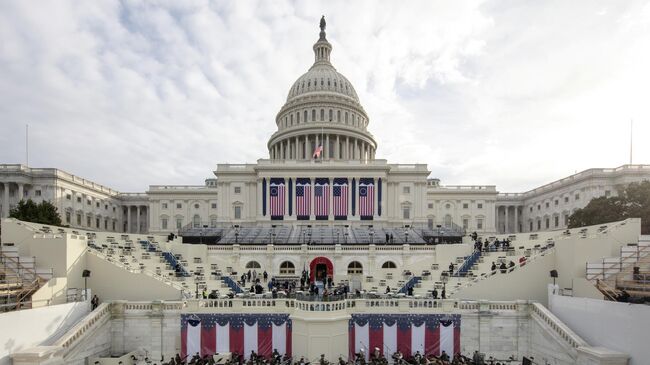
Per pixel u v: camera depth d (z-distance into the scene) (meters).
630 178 82.38
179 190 109.25
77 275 32.25
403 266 51.44
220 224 86.06
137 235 51.62
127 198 115.38
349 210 81.19
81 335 27.39
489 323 30.45
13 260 30.25
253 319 30.14
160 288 33.25
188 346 29.88
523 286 33.38
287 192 81.88
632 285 26.08
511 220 116.81
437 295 35.12
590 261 30.78
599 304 24.97
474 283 33.94
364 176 82.06
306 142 102.12
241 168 88.25
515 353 30.22
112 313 30.67
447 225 100.44
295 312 29.55
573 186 91.75
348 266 52.44
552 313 29.62
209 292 37.25
